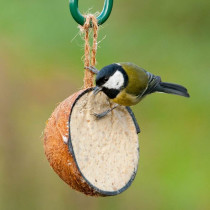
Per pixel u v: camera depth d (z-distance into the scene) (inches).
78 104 282.0
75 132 278.8
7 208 444.8
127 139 299.7
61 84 493.4
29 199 446.6
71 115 275.7
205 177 463.2
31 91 487.5
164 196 458.3
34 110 480.7
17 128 467.8
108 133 293.9
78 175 267.7
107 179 283.1
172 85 360.5
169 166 471.8
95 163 282.4
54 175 451.8
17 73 493.0
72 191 446.3
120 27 559.2
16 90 486.0
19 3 527.8
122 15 572.4
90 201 446.3
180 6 580.7
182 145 483.2
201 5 579.5
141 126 497.7
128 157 296.4
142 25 564.1
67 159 266.2
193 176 464.1
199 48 553.6
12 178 451.5
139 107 505.4
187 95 360.8
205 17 577.6
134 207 455.8
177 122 498.3
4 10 524.7
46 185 450.0
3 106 472.1
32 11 526.0
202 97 512.7
